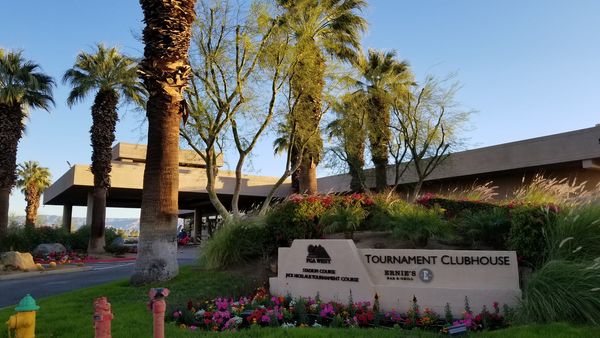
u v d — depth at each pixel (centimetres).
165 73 1103
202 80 1555
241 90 1563
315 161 2016
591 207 771
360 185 2545
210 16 1549
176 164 1105
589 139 2484
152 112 1105
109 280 1440
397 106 2589
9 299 1127
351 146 2427
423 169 3025
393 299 756
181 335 608
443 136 2606
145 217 1066
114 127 2805
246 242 1081
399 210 1009
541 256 752
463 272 734
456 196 1355
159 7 1122
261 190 3822
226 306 770
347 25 2114
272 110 1662
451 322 670
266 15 1590
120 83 2739
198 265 1198
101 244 2728
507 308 670
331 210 1048
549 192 1105
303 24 1736
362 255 803
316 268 838
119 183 3322
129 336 610
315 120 1800
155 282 1030
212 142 1572
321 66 1802
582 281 627
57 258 2345
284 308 751
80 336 626
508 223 863
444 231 927
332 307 736
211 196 1597
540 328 574
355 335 588
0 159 2558
